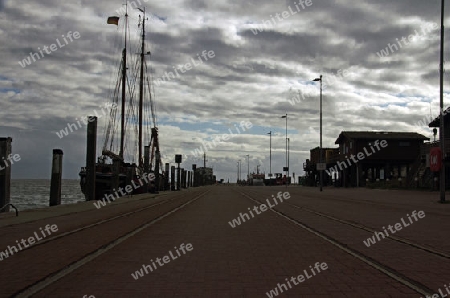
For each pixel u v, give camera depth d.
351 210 23.28
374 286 7.07
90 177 32.91
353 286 7.08
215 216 19.89
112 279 7.62
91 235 13.17
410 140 64.62
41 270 8.26
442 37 27.80
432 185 45.97
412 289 6.86
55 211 22.91
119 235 13.12
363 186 65.44
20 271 8.20
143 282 7.41
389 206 26.14
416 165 54.75
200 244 11.46
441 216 19.45
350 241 11.91
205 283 7.33
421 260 9.18
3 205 21.89
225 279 7.61
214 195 45.78
